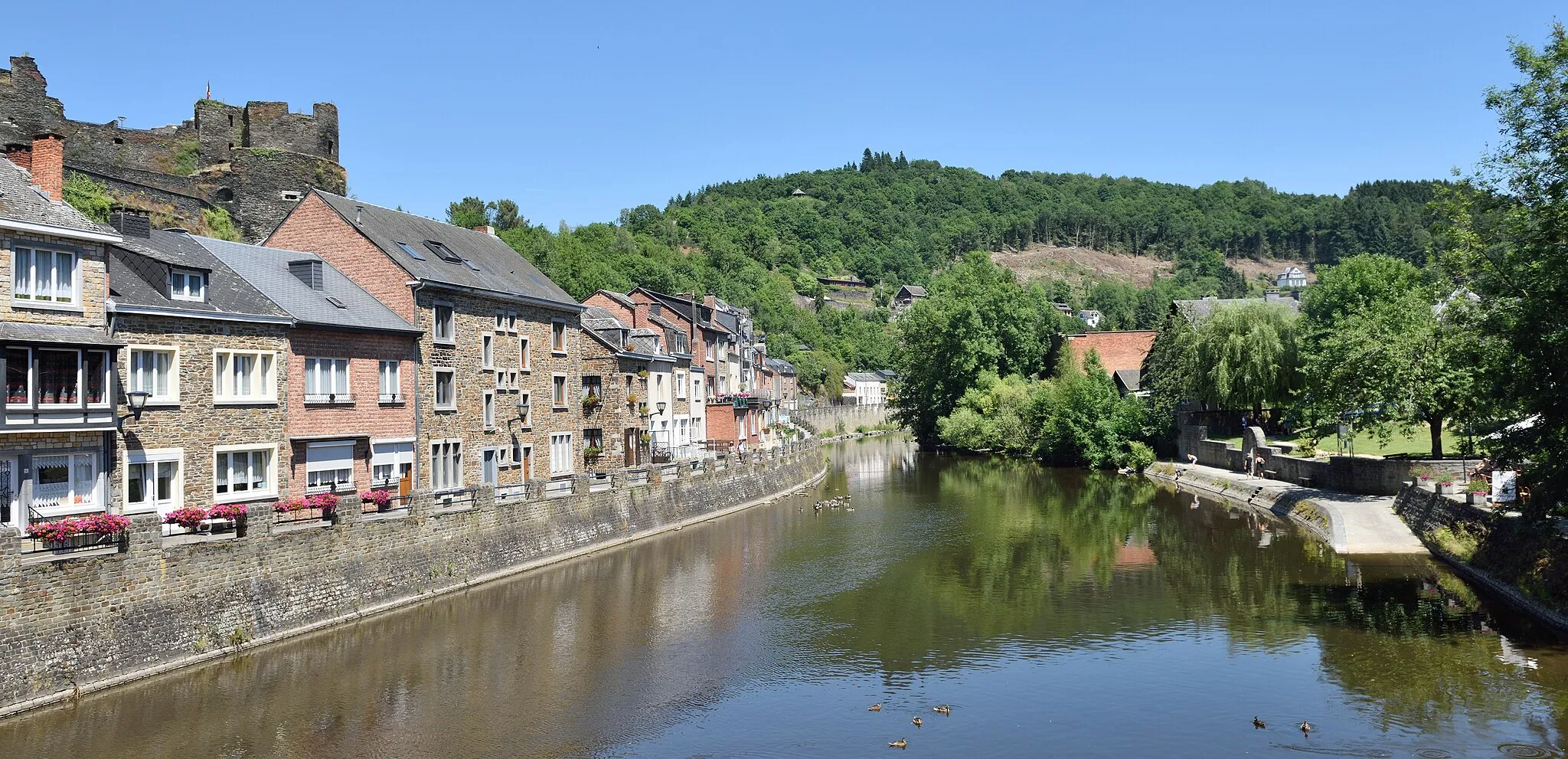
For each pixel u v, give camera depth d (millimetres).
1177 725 21312
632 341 57844
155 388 28484
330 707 22359
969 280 101188
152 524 23438
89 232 26000
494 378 44094
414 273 39312
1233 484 59000
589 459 52062
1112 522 49156
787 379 121812
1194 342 66875
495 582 34688
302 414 33625
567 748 20359
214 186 59000
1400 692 22656
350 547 29312
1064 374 91312
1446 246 34562
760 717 22188
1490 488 37844
